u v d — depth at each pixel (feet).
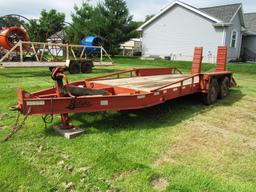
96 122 15.90
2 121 15.44
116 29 88.12
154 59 77.97
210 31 70.03
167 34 78.89
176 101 23.13
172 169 10.78
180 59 77.25
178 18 75.61
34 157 11.21
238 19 74.90
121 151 12.17
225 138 14.74
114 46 90.07
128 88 17.49
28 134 13.62
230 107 22.00
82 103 13.60
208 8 77.92
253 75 48.75
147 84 20.27
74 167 10.55
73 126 14.33
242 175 10.72
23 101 12.26
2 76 35.24
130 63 69.77
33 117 16.14
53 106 12.93
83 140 13.16
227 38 69.92
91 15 94.58
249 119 18.70
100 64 47.29
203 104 22.38
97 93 15.99
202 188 9.57
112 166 10.71
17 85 27.76
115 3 88.43
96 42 59.21
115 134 14.24
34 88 26.14
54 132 13.98
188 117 18.47
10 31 39.24
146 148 12.67
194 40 73.51
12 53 39.70
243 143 14.14
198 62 25.98
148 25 82.79
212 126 16.80
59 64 40.98
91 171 10.31
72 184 9.40
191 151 12.72
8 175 9.77
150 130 15.24
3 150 11.73
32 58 40.93
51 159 11.11
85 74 42.04
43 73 39.99
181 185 9.65
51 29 57.82
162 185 9.71
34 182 9.43
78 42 93.61
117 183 9.62
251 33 81.97
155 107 20.29
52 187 9.18
